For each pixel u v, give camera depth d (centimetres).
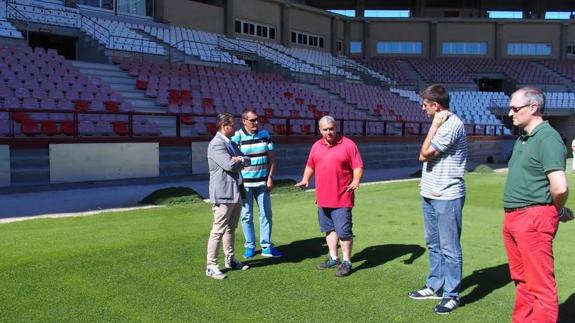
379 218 881
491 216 913
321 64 3794
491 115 3575
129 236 700
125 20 2841
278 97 2377
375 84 3859
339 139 541
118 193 1127
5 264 554
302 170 1784
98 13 2714
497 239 725
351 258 615
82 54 2406
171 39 2820
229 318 418
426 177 454
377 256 624
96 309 432
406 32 4750
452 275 441
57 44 2512
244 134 609
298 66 3347
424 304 457
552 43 4806
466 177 1639
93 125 1407
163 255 605
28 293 467
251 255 611
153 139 1336
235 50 3128
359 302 461
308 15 4238
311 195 1142
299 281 520
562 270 567
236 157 517
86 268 547
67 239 675
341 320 418
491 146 2859
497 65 4631
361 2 4925
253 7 3712
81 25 2434
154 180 1343
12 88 1446
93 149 1221
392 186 1354
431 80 4322
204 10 3344
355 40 4725
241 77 2478
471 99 3916
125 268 550
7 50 1714
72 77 1700
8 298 454
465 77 4375
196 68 2377
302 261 598
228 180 520
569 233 755
